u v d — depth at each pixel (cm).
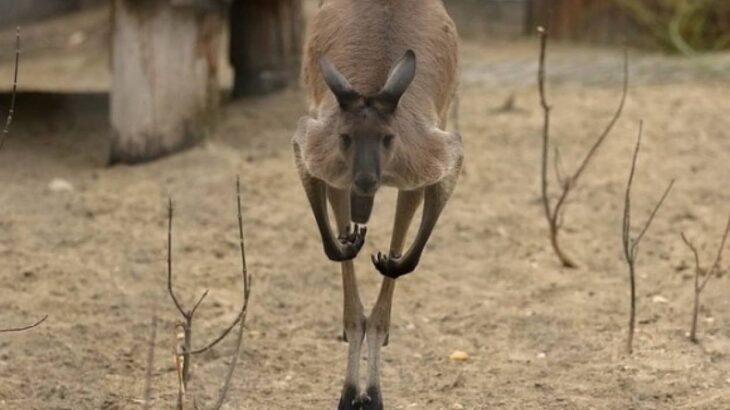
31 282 1008
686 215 1166
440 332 944
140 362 877
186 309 962
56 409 801
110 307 964
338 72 697
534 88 1584
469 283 1036
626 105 1484
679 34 1808
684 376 850
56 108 1533
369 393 788
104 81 1778
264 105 1510
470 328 950
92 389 832
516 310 981
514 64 1725
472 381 857
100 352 888
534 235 1131
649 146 1342
